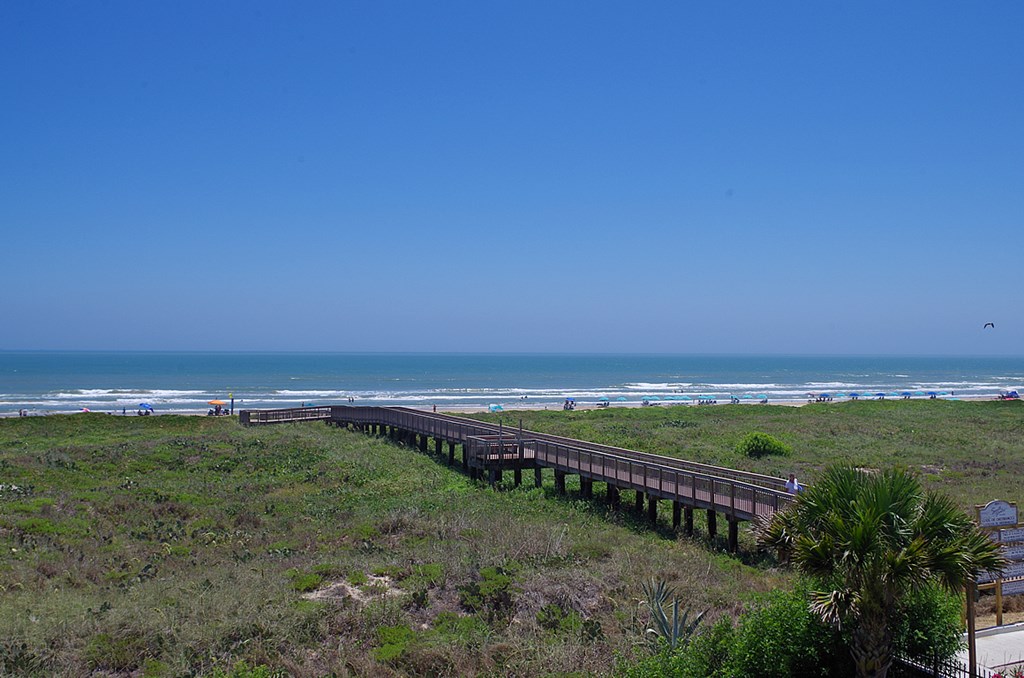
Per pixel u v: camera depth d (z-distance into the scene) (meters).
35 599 13.85
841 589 8.84
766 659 9.61
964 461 32.91
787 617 9.77
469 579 15.04
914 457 34.25
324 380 148.25
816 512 9.26
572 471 25.95
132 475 28.14
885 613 8.80
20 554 17.39
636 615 13.49
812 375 194.38
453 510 23.27
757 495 18.12
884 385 147.88
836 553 8.83
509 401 97.12
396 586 14.98
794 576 15.33
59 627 12.10
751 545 19.55
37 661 10.91
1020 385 150.88
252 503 24.20
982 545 8.73
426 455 35.94
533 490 26.80
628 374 192.00
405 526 20.67
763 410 61.97
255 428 43.81
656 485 21.94
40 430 44.44
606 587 14.72
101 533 19.92
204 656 11.55
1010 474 29.20
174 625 12.30
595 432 44.50
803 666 9.58
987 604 13.91
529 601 13.91
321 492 26.38
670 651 10.58
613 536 19.75
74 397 99.19
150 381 139.50
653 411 62.03
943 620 9.65
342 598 13.95
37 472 27.31
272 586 14.33
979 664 10.70
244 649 11.81
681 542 19.59
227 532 20.56
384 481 28.77
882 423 50.50
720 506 19.44
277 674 10.95
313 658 11.91
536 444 28.23
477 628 13.05
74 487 25.53
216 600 13.34
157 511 22.61
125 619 12.51
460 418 41.28
